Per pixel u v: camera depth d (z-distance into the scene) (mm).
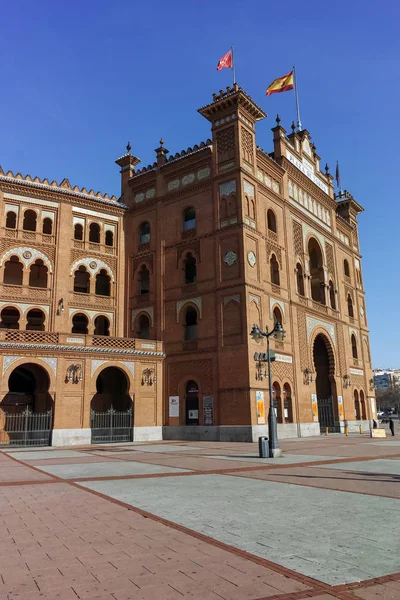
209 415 31266
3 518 8664
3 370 27453
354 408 45156
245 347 30312
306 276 40281
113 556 6328
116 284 37906
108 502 10039
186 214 36594
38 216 35156
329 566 5836
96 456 21297
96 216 38031
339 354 44125
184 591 5105
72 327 36531
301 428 35031
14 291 33094
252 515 8594
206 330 32625
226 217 33219
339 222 50375
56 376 28953
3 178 33656
